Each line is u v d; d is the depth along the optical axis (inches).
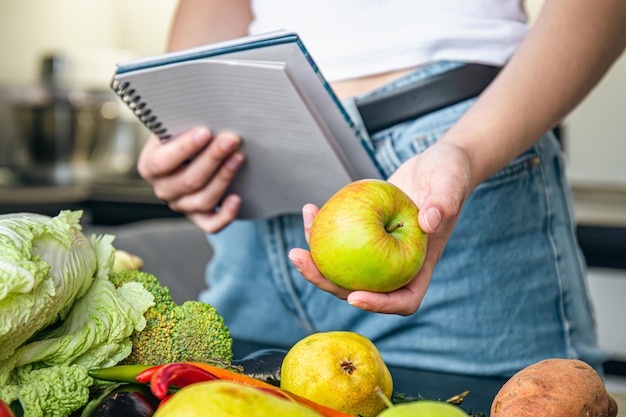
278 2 45.1
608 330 88.9
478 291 42.6
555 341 43.8
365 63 42.1
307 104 34.0
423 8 41.3
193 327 28.4
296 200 41.5
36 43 116.3
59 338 25.8
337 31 42.6
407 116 41.5
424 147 41.3
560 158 44.8
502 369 43.1
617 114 107.2
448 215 28.0
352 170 38.2
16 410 24.2
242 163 40.1
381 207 27.4
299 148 37.2
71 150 104.1
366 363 26.5
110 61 107.3
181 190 41.8
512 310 42.9
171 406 19.5
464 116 34.9
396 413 19.1
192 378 23.1
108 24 124.0
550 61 35.5
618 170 108.1
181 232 66.1
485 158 33.5
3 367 24.4
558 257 43.8
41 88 101.0
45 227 25.8
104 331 26.5
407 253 27.1
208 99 36.7
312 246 28.1
